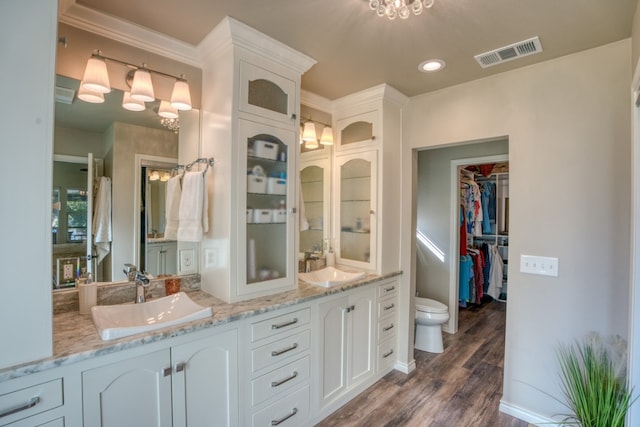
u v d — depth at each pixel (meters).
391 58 2.06
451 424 2.10
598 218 1.90
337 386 2.25
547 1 1.48
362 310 2.46
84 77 1.56
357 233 2.90
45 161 1.14
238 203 1.81
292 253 2.10
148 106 1.86
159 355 1.37
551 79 2.06
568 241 1.99
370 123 2.71
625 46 1.81
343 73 2.29
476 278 4.61
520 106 2.18
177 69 1.95
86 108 1.68
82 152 1.67
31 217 1.11
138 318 1.67
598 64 1.90
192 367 1.48
